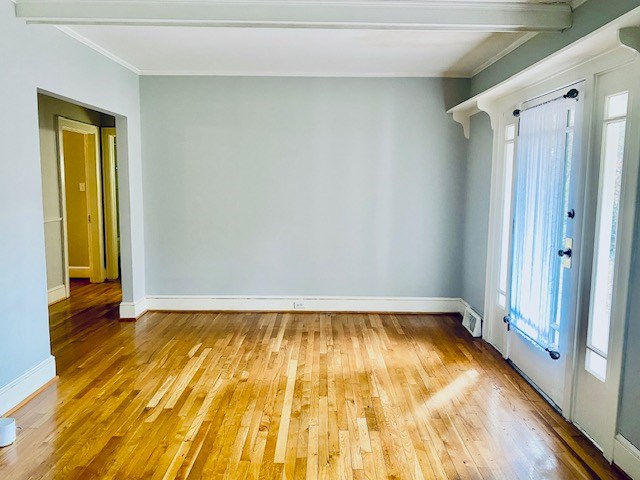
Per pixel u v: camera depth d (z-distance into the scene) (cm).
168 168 493
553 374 298
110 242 660
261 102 484
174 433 264
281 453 246
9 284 287
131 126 466
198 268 505
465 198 492
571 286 275
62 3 285
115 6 286
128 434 263
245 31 347
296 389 321
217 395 311
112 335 430
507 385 328
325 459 241
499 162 397
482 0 278
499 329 395
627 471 224
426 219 497
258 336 429
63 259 559
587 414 262
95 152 633
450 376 344
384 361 372
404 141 488
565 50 240
